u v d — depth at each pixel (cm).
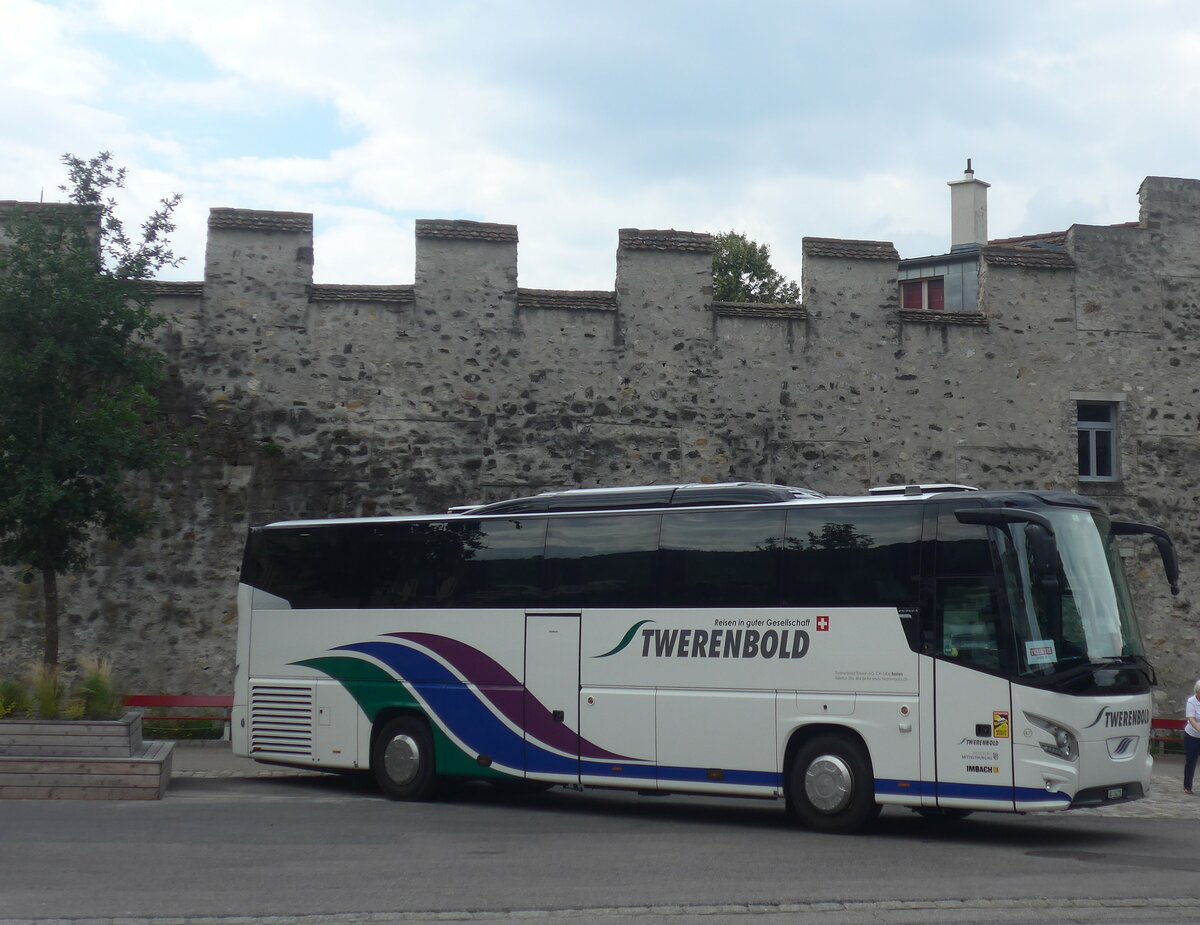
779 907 841
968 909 839
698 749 1277
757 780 1244
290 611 1545
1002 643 1136
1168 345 2195
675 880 938
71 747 1390
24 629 1914
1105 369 2173
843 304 2130
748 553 1277
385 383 2020
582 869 984
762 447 2084
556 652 1370
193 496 1964
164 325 1972
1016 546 1152
